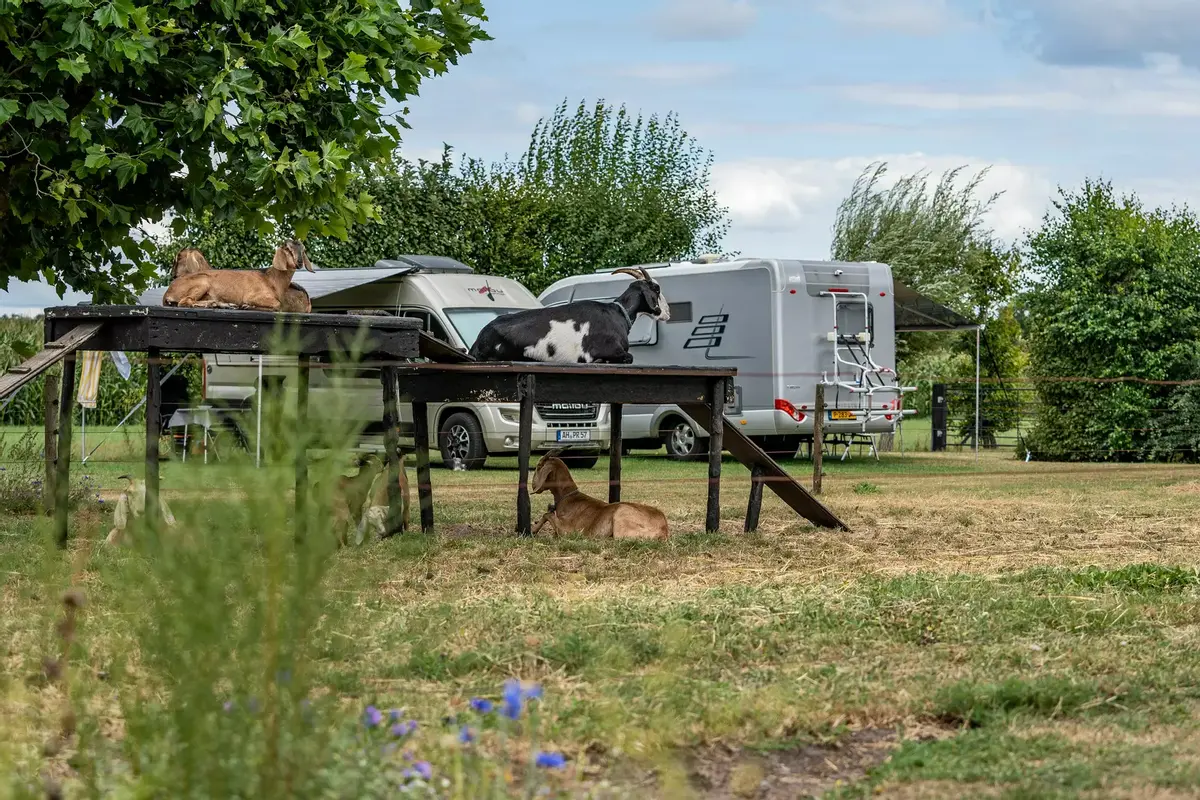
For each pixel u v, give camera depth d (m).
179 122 11.81
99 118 11.91
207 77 11.89
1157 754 4.80
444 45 13.66
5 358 22.16
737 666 6.30
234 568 3.89
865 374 23.61
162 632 3.99
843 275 23.72
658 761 4.62
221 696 4.23
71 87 12.15
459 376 11.18
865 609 7.58
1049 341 27.25
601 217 32.31
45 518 5.75
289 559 3.88
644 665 6.28
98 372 20.31
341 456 3.87
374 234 28.50
